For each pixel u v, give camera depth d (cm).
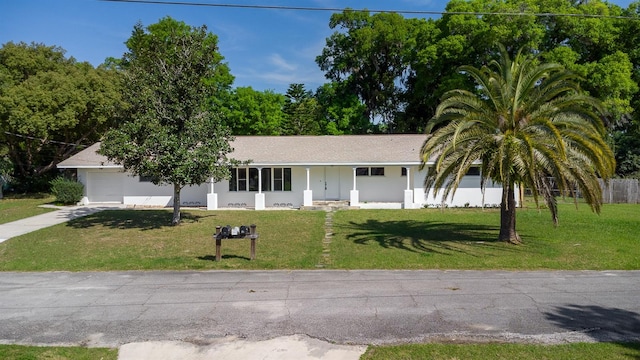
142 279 1068
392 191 2673
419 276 1080
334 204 2572
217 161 1889
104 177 2659
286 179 2634
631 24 3041
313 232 1748
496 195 2492
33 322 757
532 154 1195
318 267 1196
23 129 2683
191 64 1886
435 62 3400
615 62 2917
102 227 1853
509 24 2933
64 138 3198
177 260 1280
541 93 1369
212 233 1730
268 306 835
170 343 662
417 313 786
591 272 1117
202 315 786
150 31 3819
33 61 3023
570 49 2970
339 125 4462
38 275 1120
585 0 3225
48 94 2747
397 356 600
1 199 2894
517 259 1262
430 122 1402
